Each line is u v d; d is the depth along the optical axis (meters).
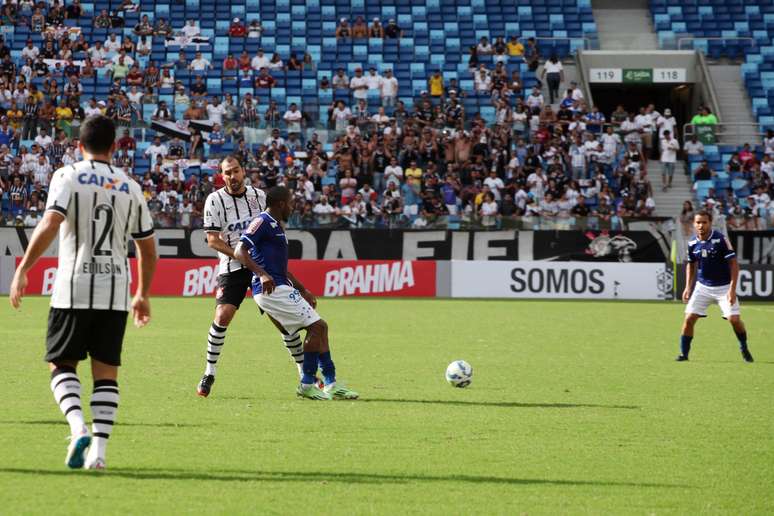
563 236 77.69
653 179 94.38
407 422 22.55
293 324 25.83
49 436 20.12
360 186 86.62
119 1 107.81
